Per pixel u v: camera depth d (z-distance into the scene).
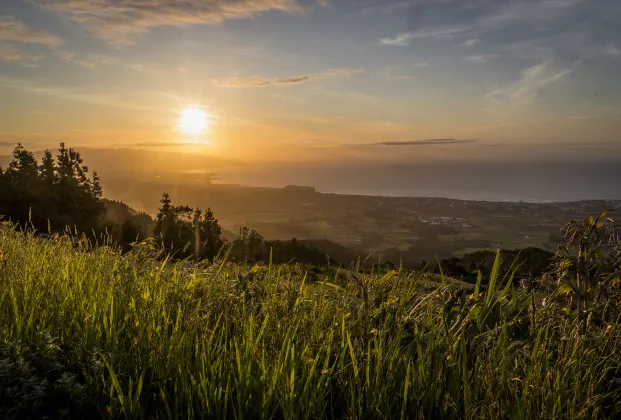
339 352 3.05
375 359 2.86
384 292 3.65
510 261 6.77
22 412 2.72
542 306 3.22
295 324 3.27
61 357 3.22
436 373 2.70
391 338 3.05
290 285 4.05
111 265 4.46
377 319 3.35
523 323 3.28
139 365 2.99
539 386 2.51
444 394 2.64
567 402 2.42
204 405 2.56
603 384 2.81
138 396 2.60
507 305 3.21
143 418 2.53
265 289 3.93
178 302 3.61
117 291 3.79
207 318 3.34
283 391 2.52
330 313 3.66
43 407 2.78
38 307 3.69
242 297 3.79
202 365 2.70
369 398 2.61
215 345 2.95
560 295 3.27
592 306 3.03
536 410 2.41
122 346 3.17
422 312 3.33
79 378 3.07
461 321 3.07
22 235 5.69
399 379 2.76
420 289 3.68
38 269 4.30
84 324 3.38
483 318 3.10
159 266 4.65
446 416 2.55
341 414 2.76
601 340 2.79
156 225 40.97
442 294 3.31
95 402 2.75
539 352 2.69
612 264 3.10
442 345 2.89
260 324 3.40
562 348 2.89
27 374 2.89
